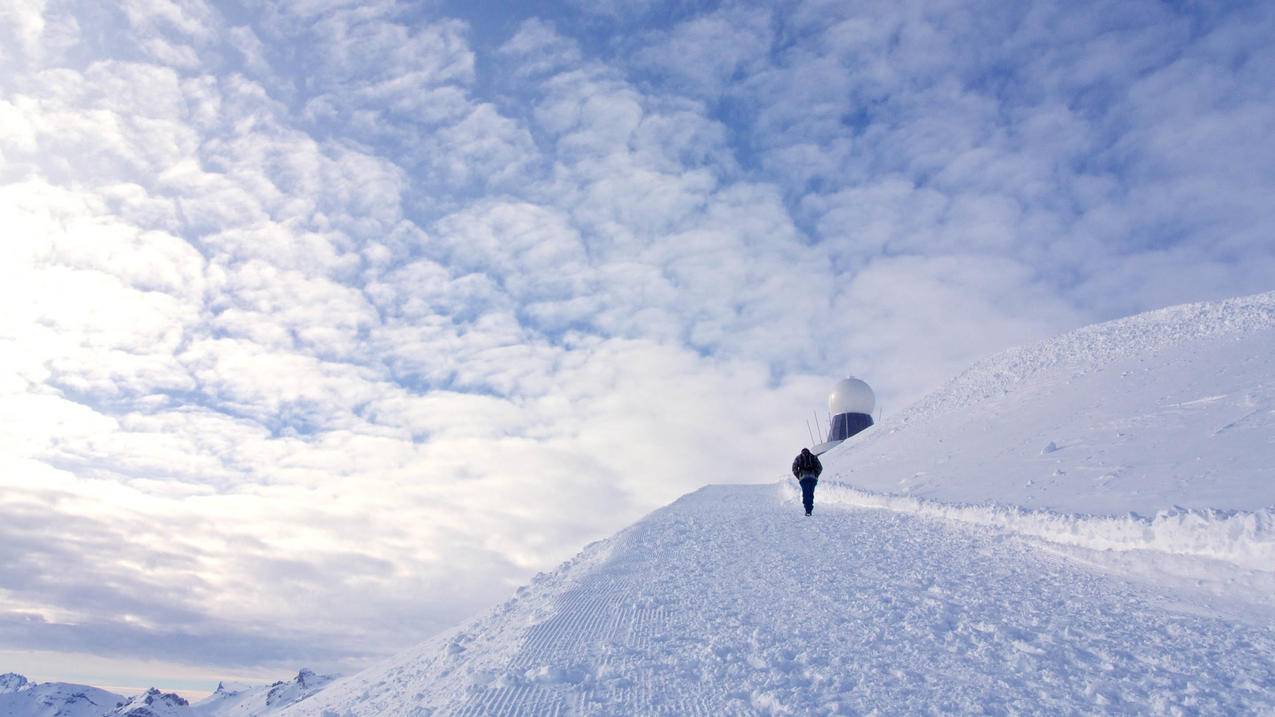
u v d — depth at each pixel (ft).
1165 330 114.21
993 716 25.88
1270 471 54.60
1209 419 72.18
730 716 26.73
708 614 41.91
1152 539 48.47
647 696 29.09
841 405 197.88
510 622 51.31
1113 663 31.04
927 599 42.98
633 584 51.70
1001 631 35.96
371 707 41.52
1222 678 29.01
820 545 64.69
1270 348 88.74
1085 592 43.14
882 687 28.81
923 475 89.10
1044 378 114.93
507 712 28.35
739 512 91.35
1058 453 77.66
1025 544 56.24
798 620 39.63
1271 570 41.04
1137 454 68.80
